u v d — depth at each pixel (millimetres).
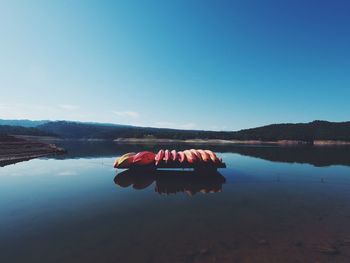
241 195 13102
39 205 10984
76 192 13461
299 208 10805
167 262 6074
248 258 6281
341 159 33469
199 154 20578
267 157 35812
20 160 28656
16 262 6129
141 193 13344
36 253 6566
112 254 6484
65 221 9000
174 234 7820
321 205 11320
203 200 12039
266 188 14852
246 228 8367
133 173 19609
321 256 6434
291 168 23719
